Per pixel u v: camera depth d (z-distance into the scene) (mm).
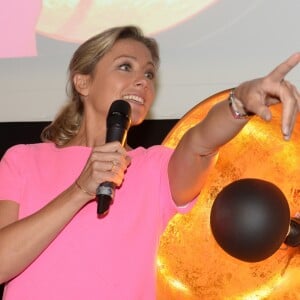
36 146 1977
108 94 1958
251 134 1848
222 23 2658
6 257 1696
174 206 1793
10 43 2820
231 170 1853
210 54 2658
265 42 2607
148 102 1972
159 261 1820
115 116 1805
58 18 2805
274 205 1673
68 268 1715
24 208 1837
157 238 1794
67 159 1903
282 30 2596
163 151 1866
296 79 2570
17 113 2801
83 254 1723
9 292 1748
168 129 2699
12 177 1889
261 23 2623
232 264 1803
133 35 2064
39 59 2805
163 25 2701
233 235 1658
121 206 1774
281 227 1672
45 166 1904
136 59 1996
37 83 2797
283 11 2605
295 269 1796
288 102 1393
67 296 1690
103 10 2760
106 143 1737
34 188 1861
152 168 1830
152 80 2049
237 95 1512
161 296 1796
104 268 1714
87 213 1764
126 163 1709
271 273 1796
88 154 1902
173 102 2670
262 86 1424
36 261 1743
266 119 1396
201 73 2658
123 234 1750
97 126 1993
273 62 2592
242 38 2635
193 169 1706
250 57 2615
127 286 1716
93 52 2014
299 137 1818
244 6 2645
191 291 1796
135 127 2719
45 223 1689
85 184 1672
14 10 2832
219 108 1564
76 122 2068
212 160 1694
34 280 1725
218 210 1688
